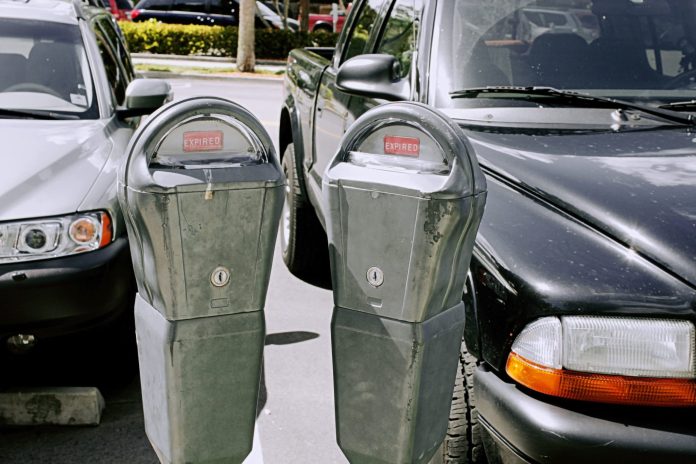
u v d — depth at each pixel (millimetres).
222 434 1909
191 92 13867
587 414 2055
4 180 3303
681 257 2121
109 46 5066
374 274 1811
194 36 18406
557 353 2074
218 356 1845
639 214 2248
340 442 1972
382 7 4168
